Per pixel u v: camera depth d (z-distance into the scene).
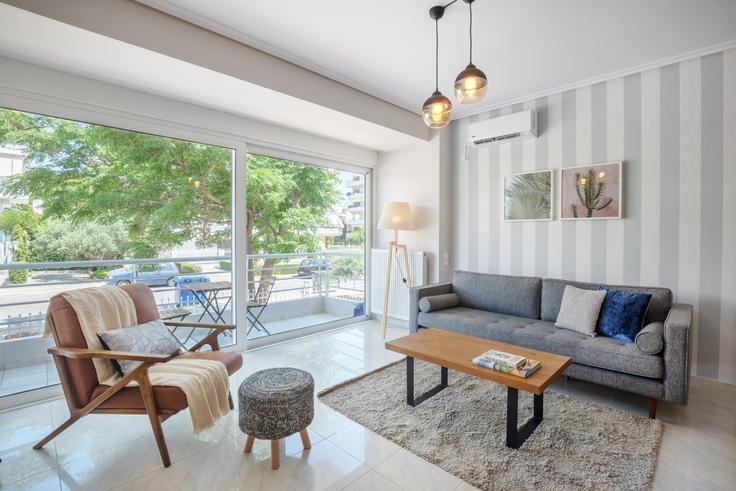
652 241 3.00
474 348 2.34
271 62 2.76
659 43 2.64
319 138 4.04
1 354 2.53
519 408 2.35
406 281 4.42
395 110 3.81
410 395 2.38
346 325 4.52
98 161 2.83
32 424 2.18
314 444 1.97
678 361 2.09
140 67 2.39
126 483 1.66
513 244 3.82
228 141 3.36
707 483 1.65
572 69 3.06
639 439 1.98
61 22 1.87
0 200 2.45
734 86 2.65
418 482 1.67
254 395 1.73
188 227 3.31
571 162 3.41
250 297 3.89
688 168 2.84
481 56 2.83
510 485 1.63
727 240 2.70
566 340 2.56
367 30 2.46
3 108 2.34
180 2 2.15
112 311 2.07
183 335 3.51
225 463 1.81
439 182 4.20
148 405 1.75
